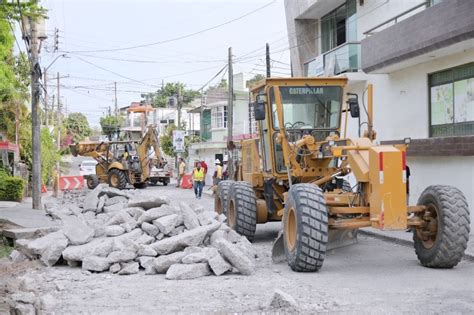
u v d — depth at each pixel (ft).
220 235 34.35
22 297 24.39
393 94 59.26
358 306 23.73
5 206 74.69
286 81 39.70
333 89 40.22
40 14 48.78
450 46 45.09
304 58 87.45
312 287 27.48
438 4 45.68
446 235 30.22
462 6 42.34
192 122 220.64
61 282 29.22
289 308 23.04
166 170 131.03
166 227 35.55
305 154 36.91
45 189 114.93
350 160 31.68
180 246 33.04
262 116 39.47
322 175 37.52
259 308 23.57
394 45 52.75
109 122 252.21
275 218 42.96
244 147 49.70
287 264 33.50
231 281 29.09
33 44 67.87
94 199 50.47
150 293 26.66
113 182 117.08
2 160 99.91
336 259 35.45
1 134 108.17
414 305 23.79
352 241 40.16
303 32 87.45
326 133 39.93
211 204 80.02
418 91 54.39
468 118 47.91
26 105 111.34
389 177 29.17
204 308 23.79
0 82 67.00
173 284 28.60
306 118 39.75
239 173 53.36
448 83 50.57
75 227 35.58
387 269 31.91
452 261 30.78
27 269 32.37
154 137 121.29
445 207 30.37
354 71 66.49
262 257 36.58
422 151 50.88
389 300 24.70
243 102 169.58
